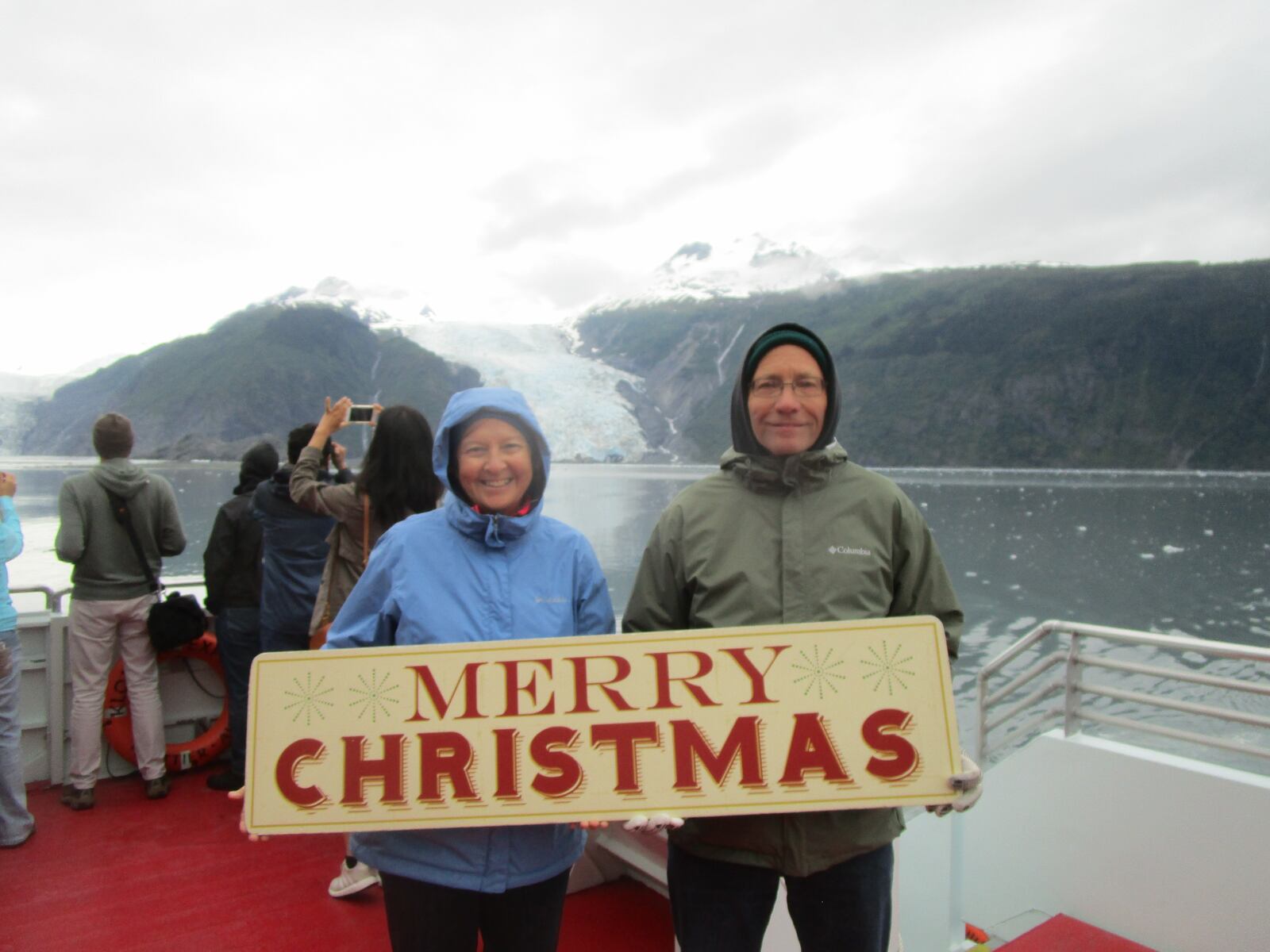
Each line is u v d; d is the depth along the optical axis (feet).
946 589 6.15
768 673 5.83
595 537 236.43
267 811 5.69
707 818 5.91
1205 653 9.62
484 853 5.62
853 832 5.71
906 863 11.13
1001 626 154.51
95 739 13.53
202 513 256.52
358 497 10.62
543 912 5.82
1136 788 10.37
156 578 13.91
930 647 5.81
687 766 5.74
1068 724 11.20
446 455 6.15
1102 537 248.52
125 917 10.27
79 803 13.43
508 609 5.95
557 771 5.74
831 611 5.90
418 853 5.61
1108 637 10.53
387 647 5.83
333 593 10.89
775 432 6.13
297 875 11.35
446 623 5.86
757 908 5.91
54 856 11.89
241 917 10.25
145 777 13.85
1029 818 11.56
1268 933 9.28
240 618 13.88
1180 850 9.98
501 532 6.04
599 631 6.31
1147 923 10.32
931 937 10.94
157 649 13.88
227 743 15.10
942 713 5.77
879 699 5.80
